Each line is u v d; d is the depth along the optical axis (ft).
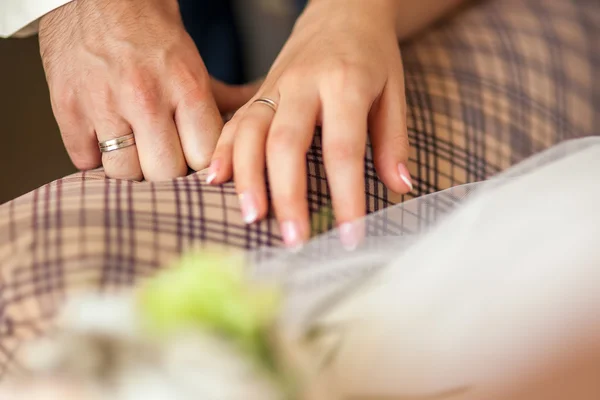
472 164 1.96
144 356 1.20
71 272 1.56
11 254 1.59
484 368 1.48
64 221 1.62
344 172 1.74
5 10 2.14
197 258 1.49
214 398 1.17
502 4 2.29
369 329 1.47
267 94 1.86
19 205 1.67
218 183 1.75
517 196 1.62
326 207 1.76
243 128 1.78
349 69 1.83
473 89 2.05
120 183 1.76
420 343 1.47
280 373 1.25
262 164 1.75
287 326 1.40
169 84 1.96
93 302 1.35
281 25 3.72
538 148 2.03
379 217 1.65
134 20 2.02
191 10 2.97
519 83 2.09
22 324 1.52
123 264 1.58
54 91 2.06
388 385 1.45
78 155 2.11
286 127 1.76
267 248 1.62
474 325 1.50
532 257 1.55
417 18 2.19
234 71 3.30
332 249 1.58
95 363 1.19
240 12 3.53
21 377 1.33
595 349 1.50
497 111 2.03
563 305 1.52
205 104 1.96
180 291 1.28
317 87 1.82
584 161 1.67
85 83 2.00
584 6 2.27
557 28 2.21
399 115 1.87
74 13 2.05
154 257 1.61
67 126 2.07
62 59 2.05
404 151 1.83
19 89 2.72
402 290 1.51
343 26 1.96
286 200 1.70
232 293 1.30
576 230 1.57
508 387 1.47
